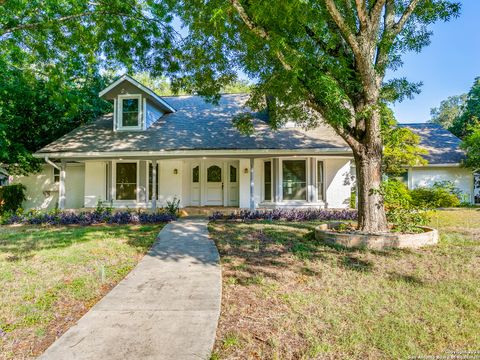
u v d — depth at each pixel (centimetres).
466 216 1084
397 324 311
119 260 551
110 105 1667
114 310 341
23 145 1370
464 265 503
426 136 1881
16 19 910
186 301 365
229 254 591
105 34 976
